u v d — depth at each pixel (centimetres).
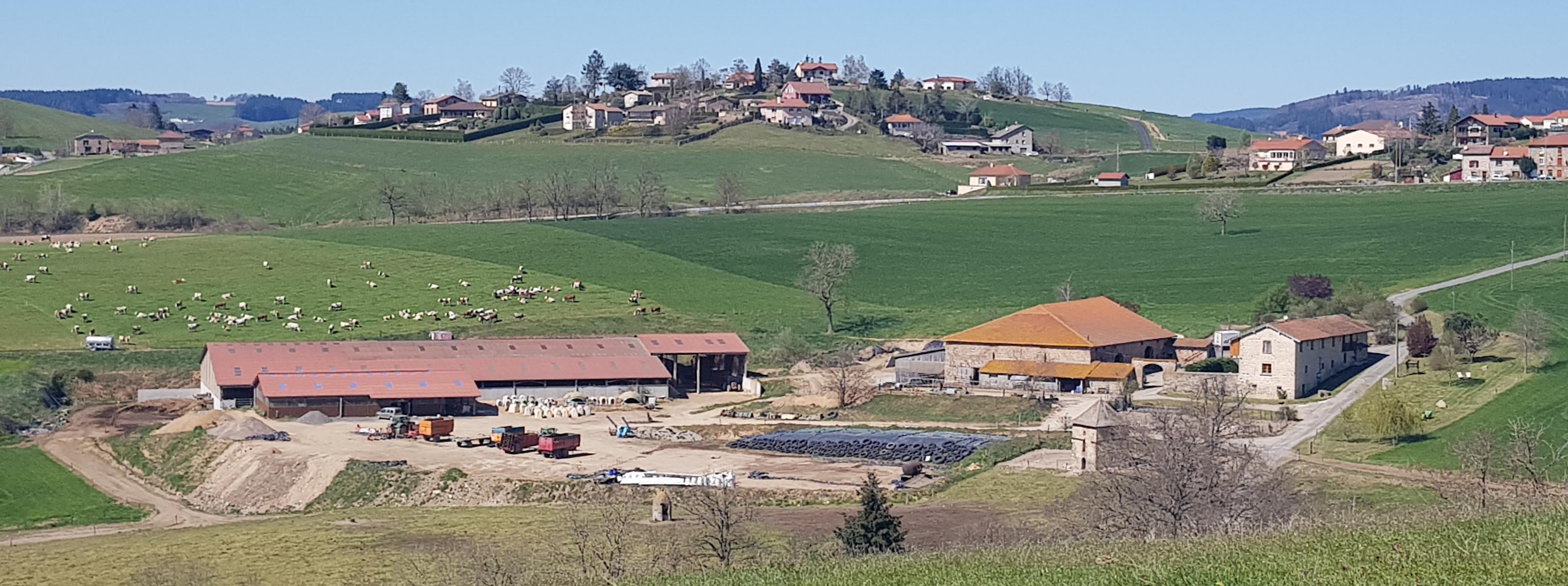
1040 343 14862
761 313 18338
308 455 11450
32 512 10488
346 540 8412
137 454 12150
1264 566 3972
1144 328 15625
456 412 14138
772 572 4794
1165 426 8150
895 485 10181
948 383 14988
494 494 10319
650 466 11119
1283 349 13138
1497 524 4216
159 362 15675
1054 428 12525
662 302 18688
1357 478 9206
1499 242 19925
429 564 7494
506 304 18375
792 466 11075
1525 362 13088
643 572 5831
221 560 8012
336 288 18875
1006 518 8388
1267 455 10262
